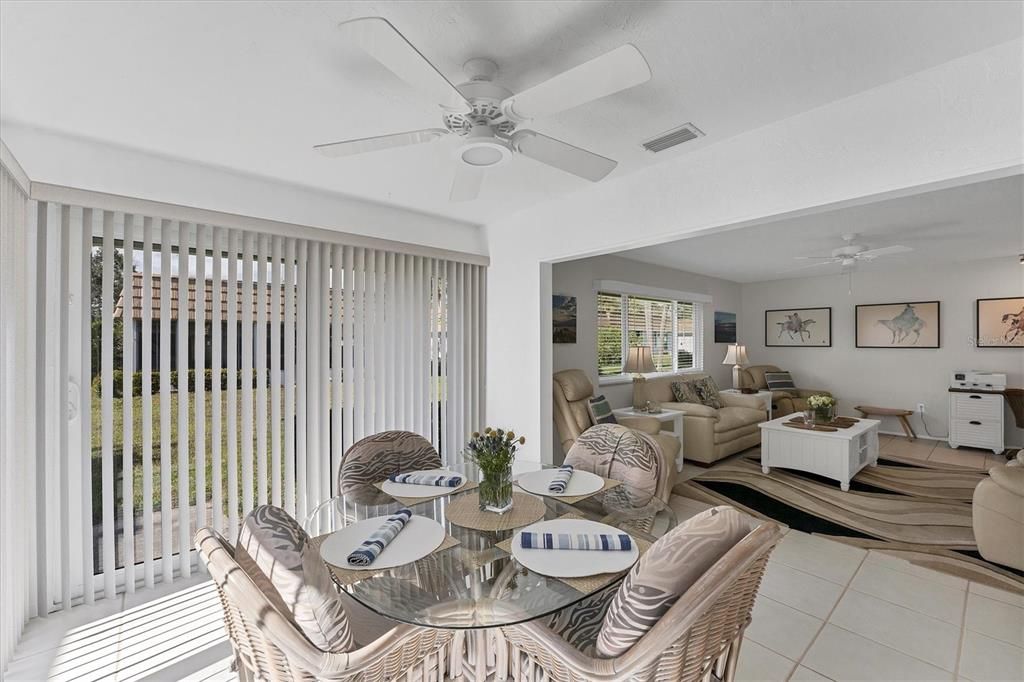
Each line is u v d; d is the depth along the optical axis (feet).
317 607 3.63
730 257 17.56
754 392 21.34
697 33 5.03
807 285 23.07
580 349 16.12
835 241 14.99
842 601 7.80
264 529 4.17
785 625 7.16
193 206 8.59
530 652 4.61
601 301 17.28
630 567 4.39
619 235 9.48
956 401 18.16
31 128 7.15
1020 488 8.64
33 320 7.29
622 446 7.54
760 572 4.13
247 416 9.17
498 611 3.86
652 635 3.32
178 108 6.60
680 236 8.63
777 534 3.87
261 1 4.53
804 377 23.21
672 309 20.54
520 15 4.74
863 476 14.64
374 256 11.02
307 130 7.29
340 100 6.42
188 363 8.80
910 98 5.88
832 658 6.43
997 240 14.92
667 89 6.15
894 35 5.08
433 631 4.73
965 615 7.38
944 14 4.75
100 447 8.18
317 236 10.02
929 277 19.75
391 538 5.00
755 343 24.93
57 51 5.28
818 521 11.12
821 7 4.65
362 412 10.72
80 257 7.87
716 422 16.17
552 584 4.19
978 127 5.40
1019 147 5.15
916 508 11.94
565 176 9.41
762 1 4.56
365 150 5.93
